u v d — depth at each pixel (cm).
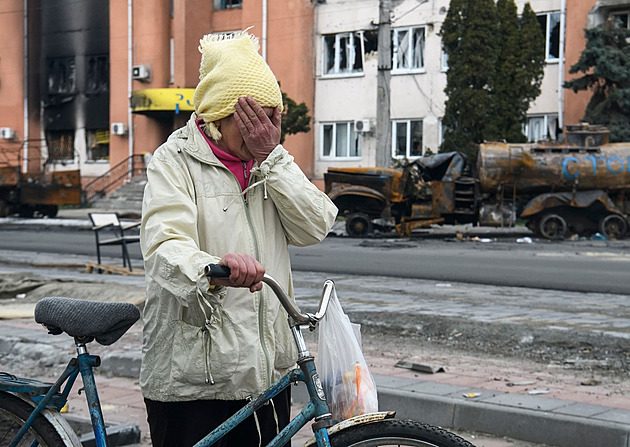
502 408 538
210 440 297
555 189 2286
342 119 3525
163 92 3744
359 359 313
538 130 3133
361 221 2411
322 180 3575
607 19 2859
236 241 309
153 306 305
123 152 4056
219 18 3825
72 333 317
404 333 848
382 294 1136
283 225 324
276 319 316
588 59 2800
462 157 2350
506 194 2330
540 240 2273
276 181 312
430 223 2361
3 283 1148
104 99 4212
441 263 1625
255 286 277
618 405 559
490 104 2841
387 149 2652
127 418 584
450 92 2892
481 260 1681
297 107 3284
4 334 824
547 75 3097
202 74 318
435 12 3288
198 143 312
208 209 307
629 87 2778
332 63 3553
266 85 310
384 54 2638
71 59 4309
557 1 3070
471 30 2839
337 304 318
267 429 321
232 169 315
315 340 771
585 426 502
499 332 812
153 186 304
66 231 2848
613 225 2277
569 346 758
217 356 298
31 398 333
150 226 298
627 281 1315
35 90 4412
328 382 310
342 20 3500
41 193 3278
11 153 4359
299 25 3553
